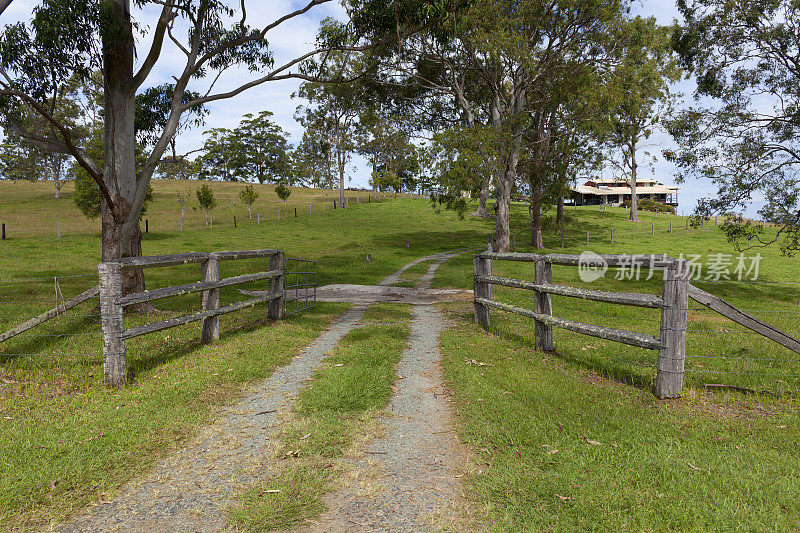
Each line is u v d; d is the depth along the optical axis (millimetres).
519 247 35781
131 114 9930
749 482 3199
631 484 3225
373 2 11438
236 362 6379
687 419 4414
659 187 80000
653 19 26109
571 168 30109
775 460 3543
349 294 15586
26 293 13281
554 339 8172
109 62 9578
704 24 15734
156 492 3260
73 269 18500
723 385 5410
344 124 57219
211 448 3945
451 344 7598
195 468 3602
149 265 6039
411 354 7250
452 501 3090
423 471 3512
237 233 37938
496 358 6680
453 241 38969
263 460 3719
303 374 6102
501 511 2959
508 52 21438
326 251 30172
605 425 4258
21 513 2984
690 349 7703
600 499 3027
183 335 8125
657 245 35531
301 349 7496
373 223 48312
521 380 5566
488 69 24172
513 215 56625
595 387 5406
